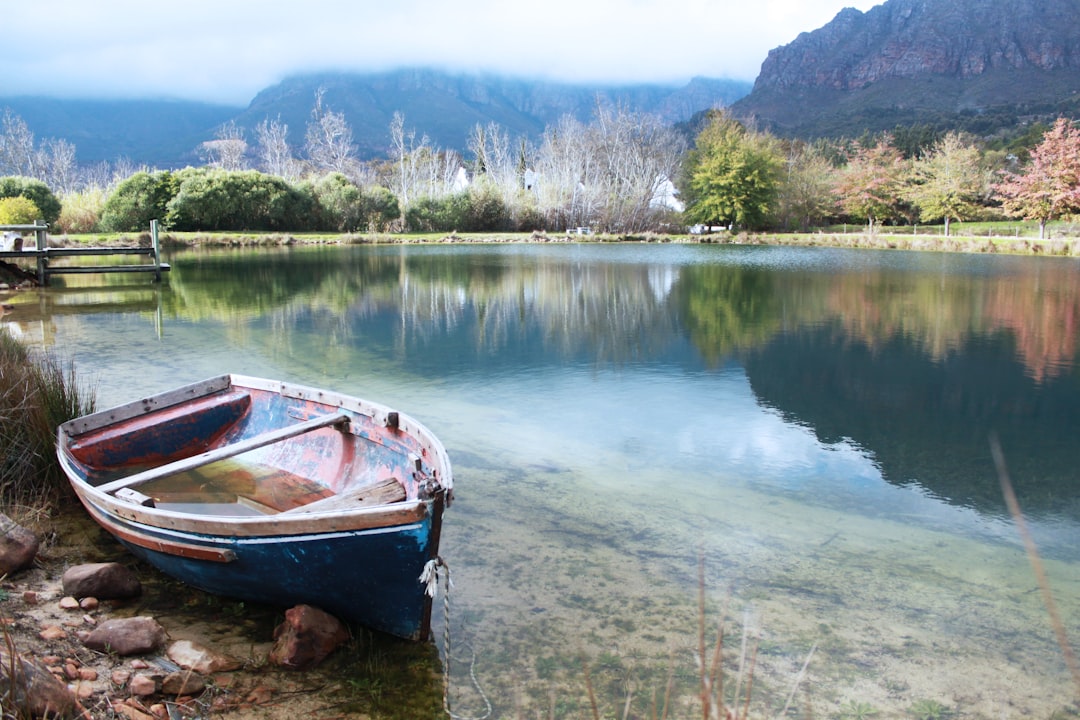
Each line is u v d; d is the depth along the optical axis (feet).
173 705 10.63
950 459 23.25
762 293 64.64
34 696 9.11
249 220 142.61
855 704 11.39
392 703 11.01
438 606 13.71
